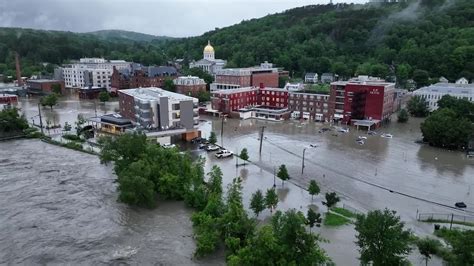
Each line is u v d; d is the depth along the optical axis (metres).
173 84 192.00
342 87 141.00
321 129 132.75
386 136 123.25
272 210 64.44
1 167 88.62
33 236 57.16
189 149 105.19
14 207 67.00
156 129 109.62
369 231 43.19
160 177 70.75
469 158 98.69
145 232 58.47
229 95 155.00
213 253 52.22
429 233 57.28
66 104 187.50
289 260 42.75
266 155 99.69
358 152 103.56
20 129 120.44
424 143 114.31
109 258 51.22
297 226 44.28
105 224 61.12
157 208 67.31
